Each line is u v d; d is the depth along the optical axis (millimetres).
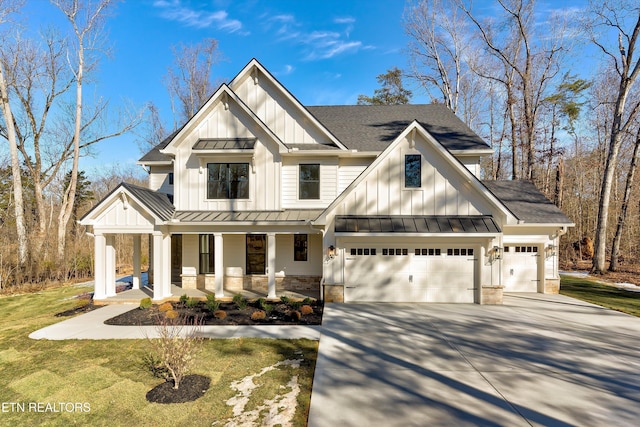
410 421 5105
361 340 8641
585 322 10211
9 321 11109
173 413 5332
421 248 12695
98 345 8352
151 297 13125
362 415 5258
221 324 10125
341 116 18344
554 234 14195
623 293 14617
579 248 27562
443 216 12445
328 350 7961
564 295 13984
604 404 5637
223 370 6867
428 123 17281
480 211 12367
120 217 12781
